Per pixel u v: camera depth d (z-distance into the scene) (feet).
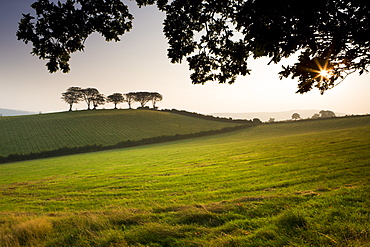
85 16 19.62
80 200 50.49
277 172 55.88
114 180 73.41
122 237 19.53
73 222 25.40
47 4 18.88
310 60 14.70
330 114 554.05
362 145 81.56
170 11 19.65
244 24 15.23
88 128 292.20
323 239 16.12
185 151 158.40
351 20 12.94
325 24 13.52
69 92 481.46
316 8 12.78
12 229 24.50
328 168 50.85
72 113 379.76
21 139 244.63
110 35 20.27
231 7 18.06
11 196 63.36
